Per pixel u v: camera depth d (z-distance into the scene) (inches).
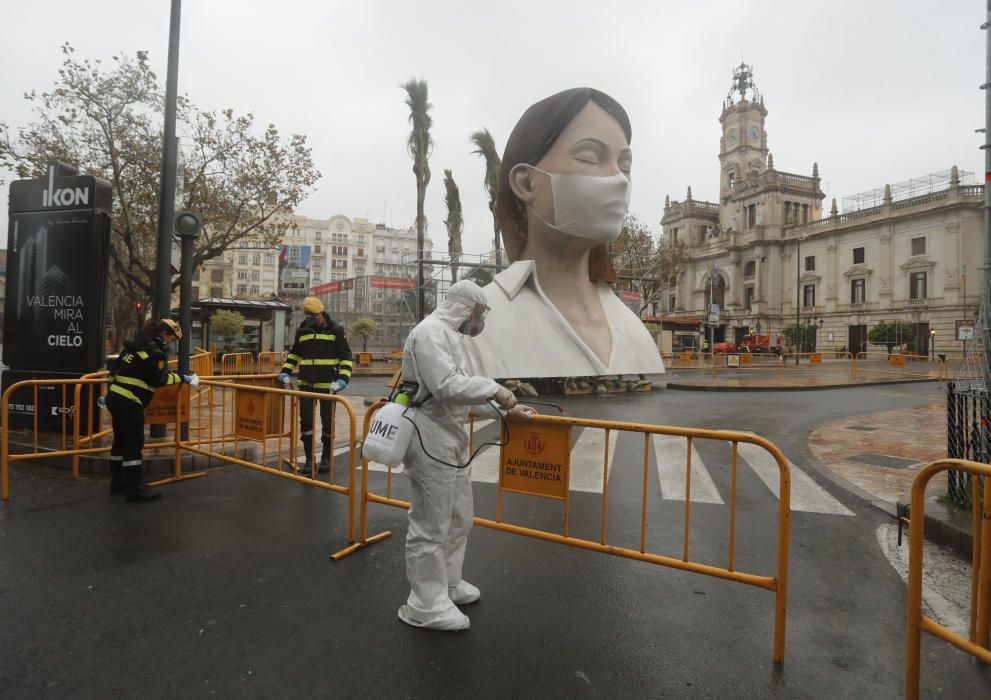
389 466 115.5
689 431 122.6
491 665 106.4
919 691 98.3
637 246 1569.9
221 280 2502.5
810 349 2053.4
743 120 2529.5
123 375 204.5
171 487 226.7
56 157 559.8
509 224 475.5
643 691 99.0
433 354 114.3
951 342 1759.4
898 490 233.0
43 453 226.1
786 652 113.0
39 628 118.6
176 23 285.7
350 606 129.6
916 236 1871.3
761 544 173.3
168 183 286.7
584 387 614.2
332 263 3973.9
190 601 131.3
